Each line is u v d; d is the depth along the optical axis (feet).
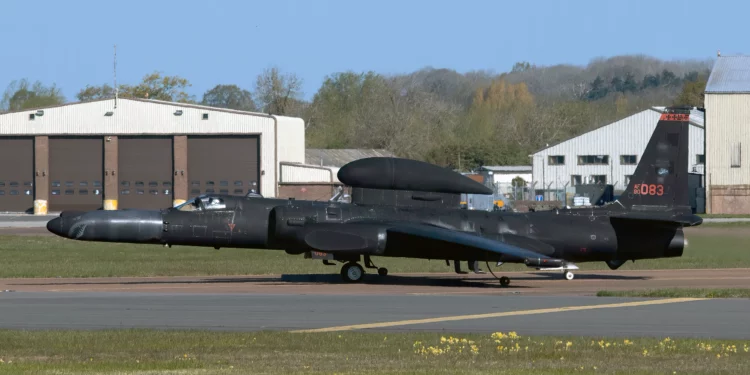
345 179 350.43
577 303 281.74
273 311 259.60
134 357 188.44
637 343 208.13
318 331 224.12
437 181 354.33
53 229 340.80
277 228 342.03
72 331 220.02
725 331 228.22
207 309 262.67
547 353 195.11
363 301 283.38
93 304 272.72
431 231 332.39
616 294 302.04
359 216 347.97
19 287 326.24
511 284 351.67
